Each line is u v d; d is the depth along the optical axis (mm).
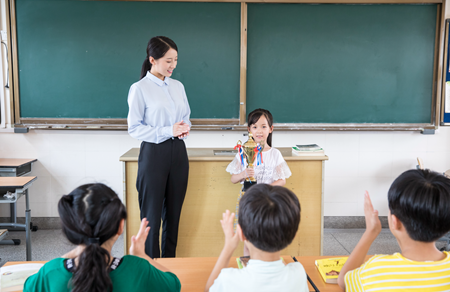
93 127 3242
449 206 861
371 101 3328
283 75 3283
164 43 1950
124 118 3277
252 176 1977
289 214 871
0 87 3221
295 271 914
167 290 987
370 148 3387
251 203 891
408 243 932
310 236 2365
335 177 3412
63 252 2877
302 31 3236
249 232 882
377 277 920
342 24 3236
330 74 3291
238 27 3207
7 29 3141
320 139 3369
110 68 3223
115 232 887
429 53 3283
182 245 2352
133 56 3213
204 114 3301
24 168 3154
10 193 2750
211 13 3188
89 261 802
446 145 3379
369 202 1116
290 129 3305
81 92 3240
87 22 3166
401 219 915
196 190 2307
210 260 1397
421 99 3336
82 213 850
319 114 3334
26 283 884
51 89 3227
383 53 3275
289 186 2330
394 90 3318
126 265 910
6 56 3205
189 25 3195
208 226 2342
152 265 1003
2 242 2969
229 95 3283
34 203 3336
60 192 3340
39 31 3164
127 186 2256
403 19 3242
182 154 2090
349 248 3039
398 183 931
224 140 3348
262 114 2062
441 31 3229
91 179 3342
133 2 3160
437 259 916
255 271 888
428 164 3400
